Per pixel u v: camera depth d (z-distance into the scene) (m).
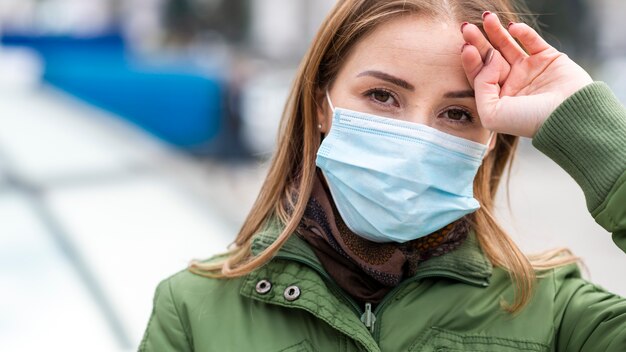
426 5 1.51
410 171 1.52
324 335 1.57
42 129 7.79
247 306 1.62
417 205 1.53
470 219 1.72
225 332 1.59
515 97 1.52
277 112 11.07
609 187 1.44
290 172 1.72
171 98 10.98
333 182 1.58
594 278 6.55
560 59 1.54
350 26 1.56
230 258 1.69
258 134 10.62
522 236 1.95
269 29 21.31
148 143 7.23
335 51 1.60
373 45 1.53
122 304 3.68
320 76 1.66
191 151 10.78
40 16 21.08
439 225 1.56
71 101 10.65
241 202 8.45
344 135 1.56
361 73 1.54
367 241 1.60
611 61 15.73
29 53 16.95
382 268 1.57
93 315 3.54
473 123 1.57
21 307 3.56
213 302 1.64
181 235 4.68
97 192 5.32
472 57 1.48
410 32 1.51
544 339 1.58
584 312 1.60
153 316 1.68
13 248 4.23
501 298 1.62
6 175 5.55
